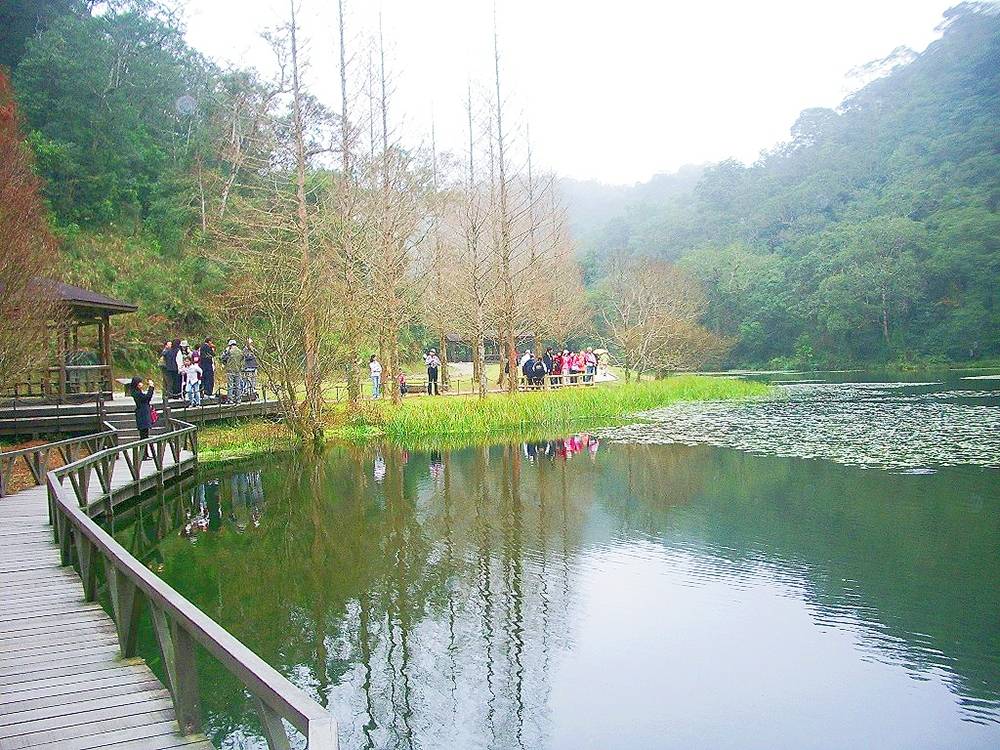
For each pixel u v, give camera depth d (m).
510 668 6.79
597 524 11.90
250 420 22.56
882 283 58.38
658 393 29.83
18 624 6.27
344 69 23.14
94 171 33.72
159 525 12.20
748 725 5.69
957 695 6.09
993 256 54.69
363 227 24.25
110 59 38.06
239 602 8.55
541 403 24.41
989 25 81.31
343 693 6.39
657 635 7.42
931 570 9.08
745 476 14.95
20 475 14.83
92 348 25.08
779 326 65.56
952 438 18.38
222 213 33.47
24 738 4.19
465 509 13.20
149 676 5.14
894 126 81.88
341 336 21.92
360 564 9.98
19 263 14.70
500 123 27.08
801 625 7.57
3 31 35.59
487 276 30.06
